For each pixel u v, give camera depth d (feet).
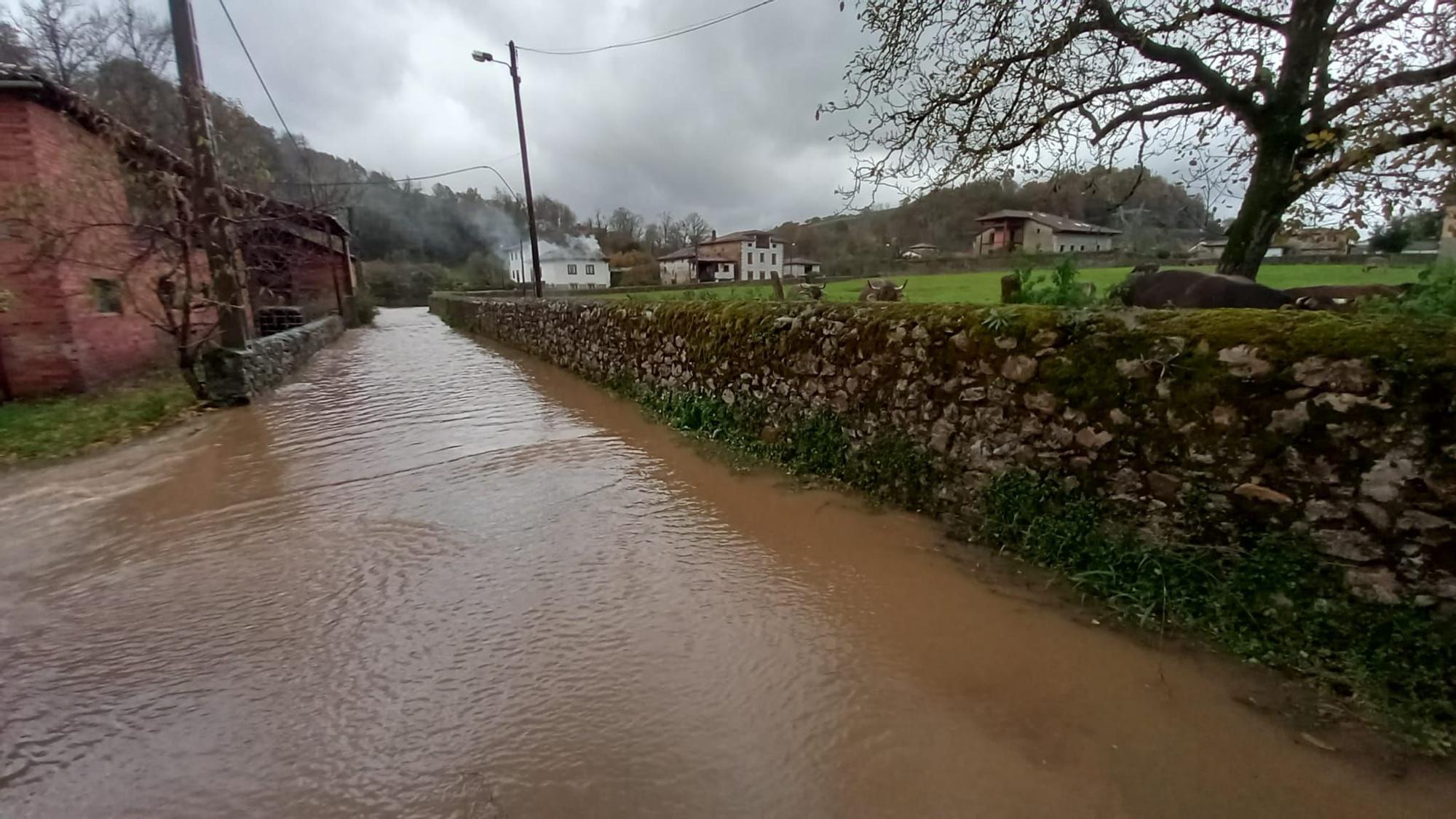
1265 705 7.40
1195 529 9.28
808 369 16.61
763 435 18.19
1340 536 7.97
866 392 14.90
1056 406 11.01
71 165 26.55
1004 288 15.72
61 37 45.06
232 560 11.98
